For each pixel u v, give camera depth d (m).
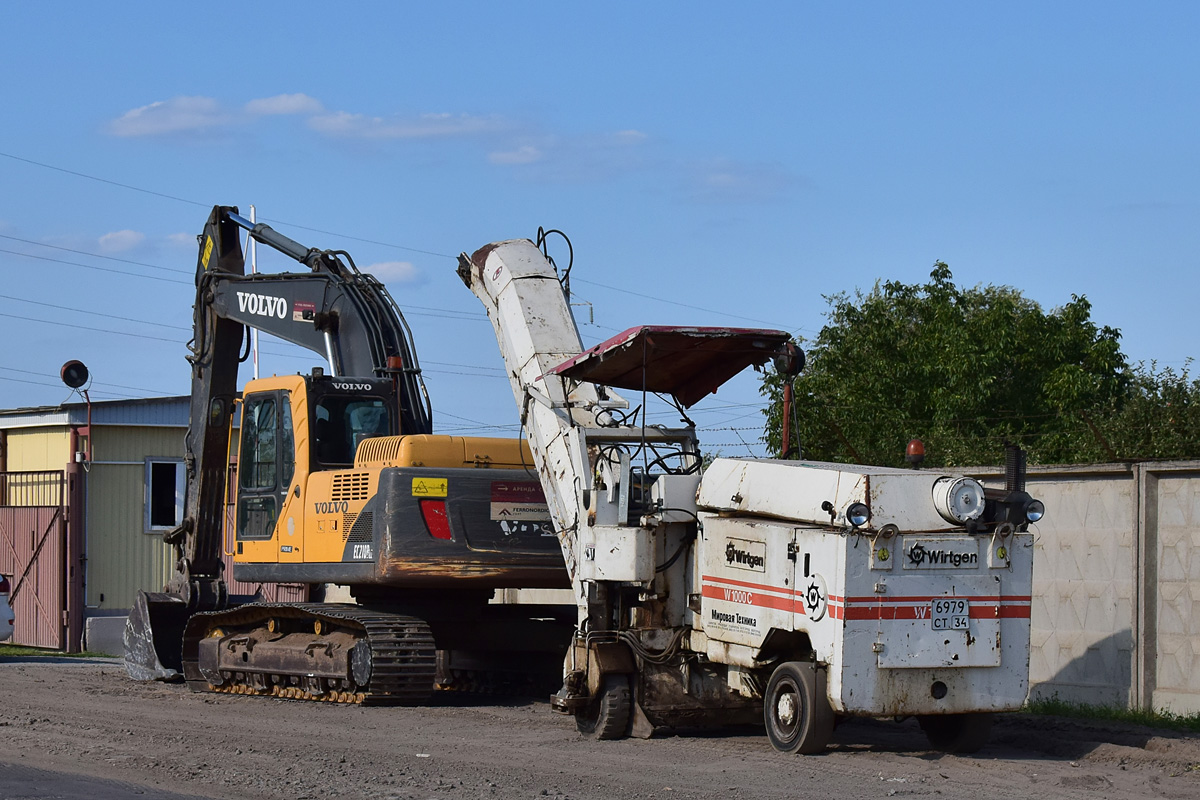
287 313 17.58
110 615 28.98
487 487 15.39
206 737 12.50
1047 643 16.34
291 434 16.33
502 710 14.78
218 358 18.67
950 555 10.70
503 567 15.29
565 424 13.39
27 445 31.48
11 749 11.77
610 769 10.59
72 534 26.30
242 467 17.12
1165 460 15.08
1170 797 9.54
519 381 14.31
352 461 16.34
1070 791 9.70
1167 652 15.00
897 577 10.52
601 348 12.34
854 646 10.37
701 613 12.14
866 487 10.53
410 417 16.66
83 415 29.27
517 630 16.52
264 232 18.20
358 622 15.20
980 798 9.35
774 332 12.21
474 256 15.45
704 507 12.27
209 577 18.81
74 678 18.94
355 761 11.01
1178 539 15.02
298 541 16.05
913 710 10.52
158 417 30.28
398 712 14.57
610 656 12.32
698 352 12.45
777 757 10.99
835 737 12.52
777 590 11.11
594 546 12.67
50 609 26.50
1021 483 11.11
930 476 10.84
